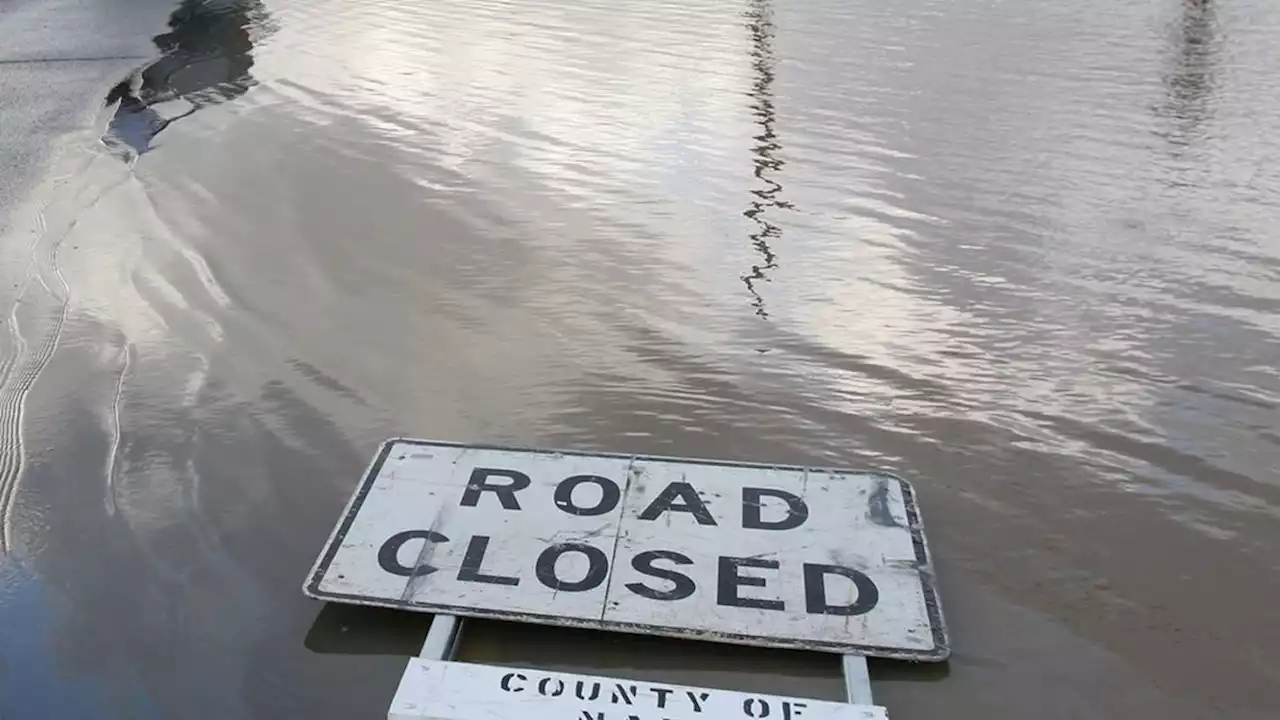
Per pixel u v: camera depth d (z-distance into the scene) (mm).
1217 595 3320
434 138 7113
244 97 7855
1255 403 4285
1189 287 5234
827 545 3240
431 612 3025
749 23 10234
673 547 3217
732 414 4227
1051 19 10406
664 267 5438
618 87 8273
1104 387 4418
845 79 8562
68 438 4008
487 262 5449
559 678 2805
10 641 3084
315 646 3061
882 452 4000
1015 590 3334
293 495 3711
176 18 10000
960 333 4836
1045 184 6512
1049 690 2967
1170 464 3926
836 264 5496
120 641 3084
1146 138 7273
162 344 4664
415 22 10016
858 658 2938
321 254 5500
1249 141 7199
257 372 4465
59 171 6480
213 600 3240
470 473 3494
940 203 6242
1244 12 10594
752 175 6633
